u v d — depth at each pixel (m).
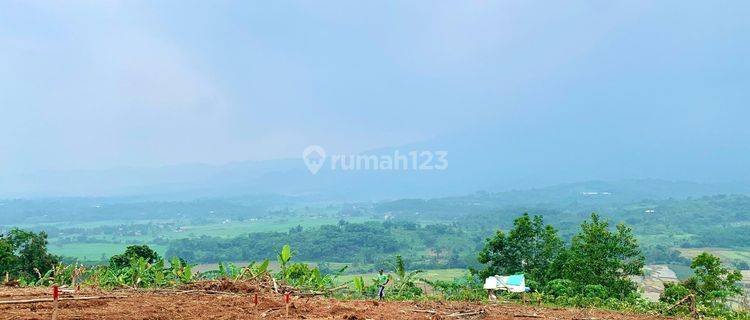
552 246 28.39
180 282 10.91
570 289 18.69
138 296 8.26
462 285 14.85
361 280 12.78
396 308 8.45
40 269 28.48
